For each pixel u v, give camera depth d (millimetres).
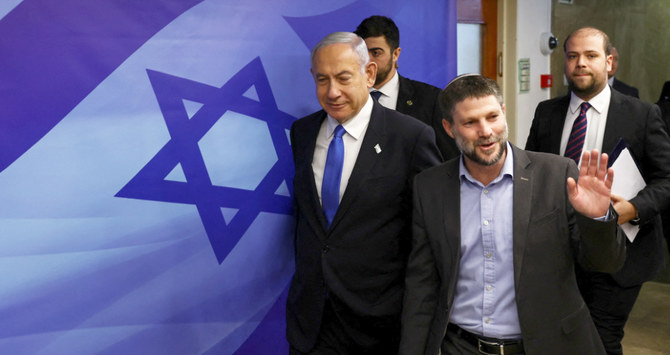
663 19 6047
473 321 1877
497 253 1824
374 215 2191
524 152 1888
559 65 5031
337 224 2199
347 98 2164
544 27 4801
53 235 1982
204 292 2377
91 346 2078
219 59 2385
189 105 2303
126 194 2143
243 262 2498
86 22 2043
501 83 4578
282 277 2658
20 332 1928
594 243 1669
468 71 4340
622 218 2354
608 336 2680
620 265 1750
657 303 4227
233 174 2443
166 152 2242
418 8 3195
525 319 1775
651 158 2555
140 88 2170
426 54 3258
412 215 2070
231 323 2473
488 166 1791
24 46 1914
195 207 2330
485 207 1847
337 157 2236
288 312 2385
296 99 2664
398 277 2248
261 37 2520
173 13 2250
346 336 2262
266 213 2570
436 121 2672
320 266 2229
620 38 5590
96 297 2084
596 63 2623
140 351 2203
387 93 2721
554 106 2877
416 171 2180
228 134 2422
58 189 1988
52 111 1972
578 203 1649
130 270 2162
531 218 1796
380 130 2236
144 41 2178
